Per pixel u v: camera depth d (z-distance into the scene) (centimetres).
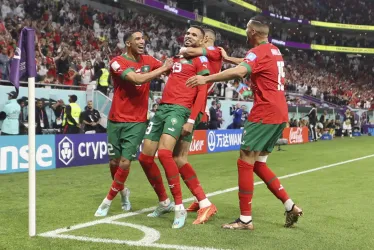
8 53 1371
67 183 714
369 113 3097
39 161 903
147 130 443
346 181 739
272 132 396
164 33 2519
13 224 414
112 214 468
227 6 3203
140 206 517
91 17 2039
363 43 4178
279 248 335
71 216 455
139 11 2633
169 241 353
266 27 411
